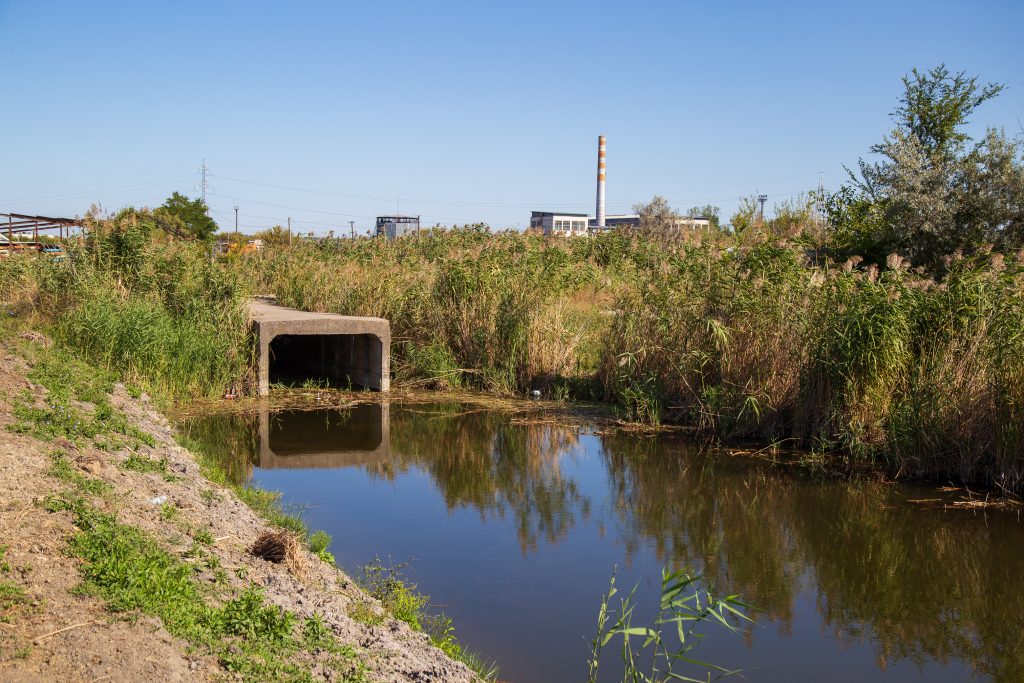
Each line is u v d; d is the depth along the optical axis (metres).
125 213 18.45
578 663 6.32
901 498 10.41
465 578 7.93
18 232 27.73
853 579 8.19
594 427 14.02
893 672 6.42
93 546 5.48
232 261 22.28
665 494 10.67
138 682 4.09
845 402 11.87
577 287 19.25
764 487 10.91
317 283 20.47
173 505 7.15
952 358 11.09
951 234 20.02
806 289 12.91
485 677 5.88
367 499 10.33
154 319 15.29
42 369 11.41
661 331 14.59
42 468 6.86
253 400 15.83
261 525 7.89
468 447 12.93
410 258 21.86
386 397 16.38
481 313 17.38
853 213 22.28
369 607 6.45
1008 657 6.68
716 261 14.16
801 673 6.38
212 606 5.23
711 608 5.87
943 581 8.15
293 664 4.76
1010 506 10.07
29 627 4.43
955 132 24.80
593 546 8.88
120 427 9.44
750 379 12.88
